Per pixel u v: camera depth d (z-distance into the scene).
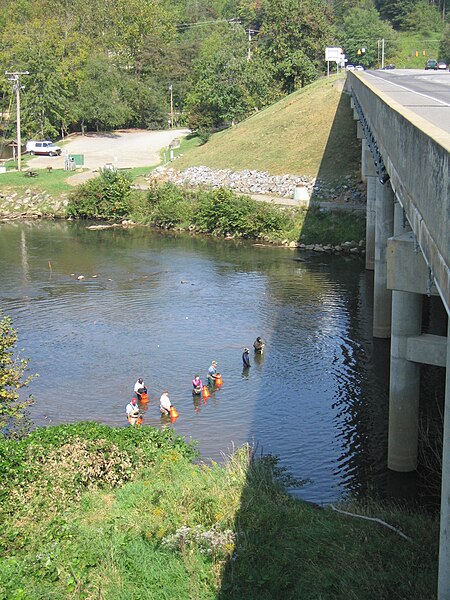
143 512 20.06
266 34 107.94
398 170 21.25
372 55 152.88
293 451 27.03
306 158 76.81
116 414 30.31
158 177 82.69
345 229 62.97
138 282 50.78
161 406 30.25
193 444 25.53
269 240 64.88
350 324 41.53
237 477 22.12
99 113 114.75
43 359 36.19
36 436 23.58
